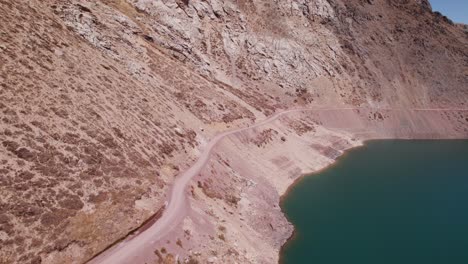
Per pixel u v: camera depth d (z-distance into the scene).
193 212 36.62
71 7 58.34
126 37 65.81
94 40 56.03
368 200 60.38
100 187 33.03
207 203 40.88
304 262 40.00
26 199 27.47
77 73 44.19
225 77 94.00
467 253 43.41
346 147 96.25
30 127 32.56
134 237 30.59
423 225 51.22
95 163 34.81
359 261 40.72
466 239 47.19
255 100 91.62
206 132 60.31
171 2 93.12
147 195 36.00
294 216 52.47
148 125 47.25
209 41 99.25
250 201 49.25
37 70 38.97
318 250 42.97
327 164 80.75
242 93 91.00
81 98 40.91
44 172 30.23
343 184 68.38
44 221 27.09
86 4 64.56
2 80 34.28
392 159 89.81
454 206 59.12
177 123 54.28
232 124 69.94
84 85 43.28
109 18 66.56
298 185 66.12
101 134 38.62
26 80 36.53
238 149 62.59
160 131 48.34
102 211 30.98
